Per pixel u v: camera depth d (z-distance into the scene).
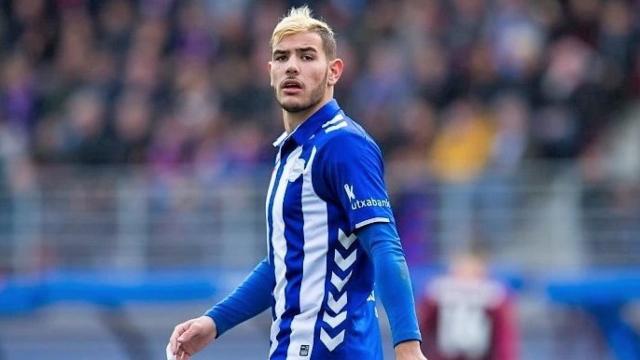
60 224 46.50
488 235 45.81
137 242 46.38
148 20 56.41
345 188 17.98
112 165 50.97
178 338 19.56
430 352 34.44
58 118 52.88
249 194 46.66
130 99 52.41
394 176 46.31
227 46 54.88
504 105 51.38
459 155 50.47
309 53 18.62
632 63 54.00
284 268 18.56
